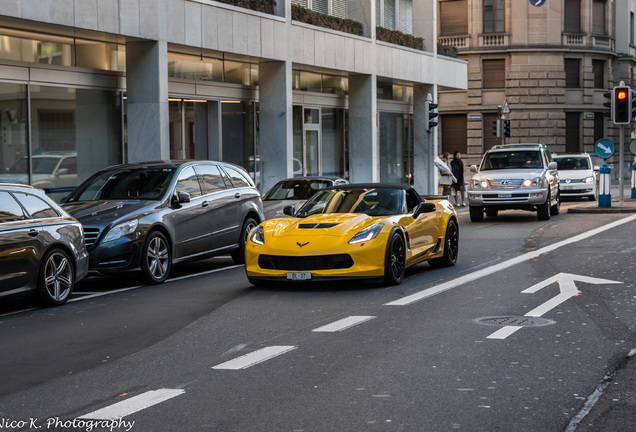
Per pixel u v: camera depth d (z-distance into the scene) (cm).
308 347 761
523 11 5403
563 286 1109
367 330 836
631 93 2522
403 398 581
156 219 1252
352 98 3181
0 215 978
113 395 609
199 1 2206
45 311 1012
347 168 3266
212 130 2500
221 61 2533
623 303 970
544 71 5428
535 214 2667
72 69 1989
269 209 1648
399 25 3625
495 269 1312
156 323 914
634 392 588
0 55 1812
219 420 537
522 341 766
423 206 1245
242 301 1055
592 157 5588
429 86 3688
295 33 2658
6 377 675
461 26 5503
